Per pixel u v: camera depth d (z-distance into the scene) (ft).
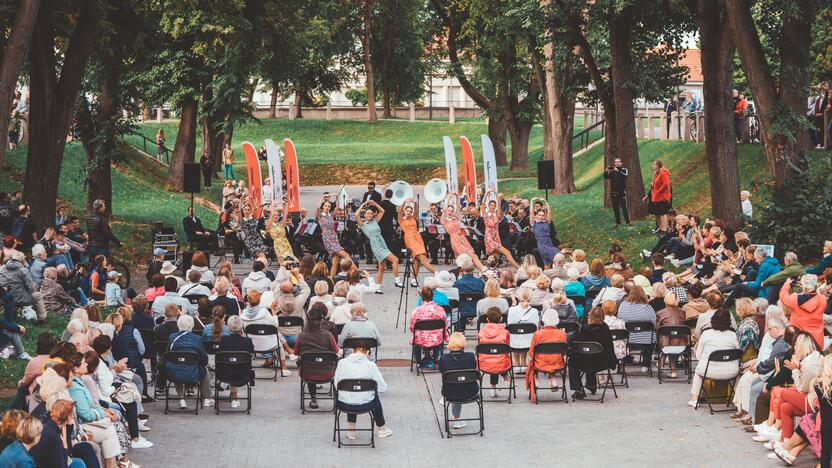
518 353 61.77
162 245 104.47
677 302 60.18
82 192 138.62
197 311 64.44
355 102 309.01
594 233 113.50
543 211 94.84
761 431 47.24
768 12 90.84
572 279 66.74
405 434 49.67
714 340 52.95
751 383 50.31
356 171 212.84
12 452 33.09
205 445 47.55
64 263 77.77
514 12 115.03
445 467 44.19
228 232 108.06
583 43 118.42
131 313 54.24
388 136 249.75
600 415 52.65
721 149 94.17
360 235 107.96
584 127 209.15
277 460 45.29
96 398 41.63
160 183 167.22
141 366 54.08
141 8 125.08
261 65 162.50
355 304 55.62
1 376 55.42
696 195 118.93
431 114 281.13
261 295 64.23
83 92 126.21
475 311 67.36
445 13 193.16
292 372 63.57
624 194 112.68
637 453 45.83
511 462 44.80
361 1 247.50
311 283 71.20
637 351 63.21
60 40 116.88
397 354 67.87
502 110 191.31
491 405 55.16
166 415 53.06
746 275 71.51
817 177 85.46
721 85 93.76
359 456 45.96
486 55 185.16
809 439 42.29
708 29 93.81
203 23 142.72
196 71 160.25
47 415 37.32
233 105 159.43
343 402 47.62
